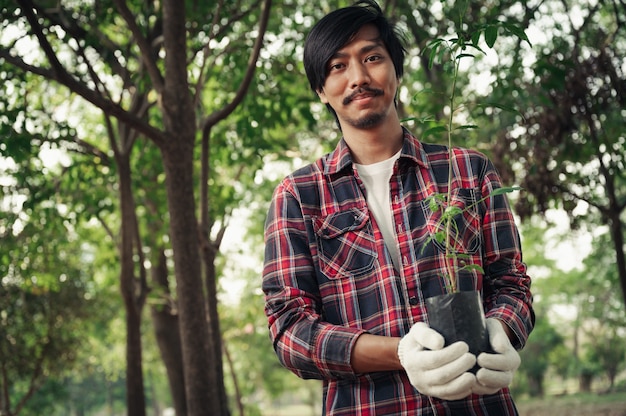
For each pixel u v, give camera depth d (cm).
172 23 645
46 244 1148
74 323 1526
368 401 188
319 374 188
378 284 194
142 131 616
